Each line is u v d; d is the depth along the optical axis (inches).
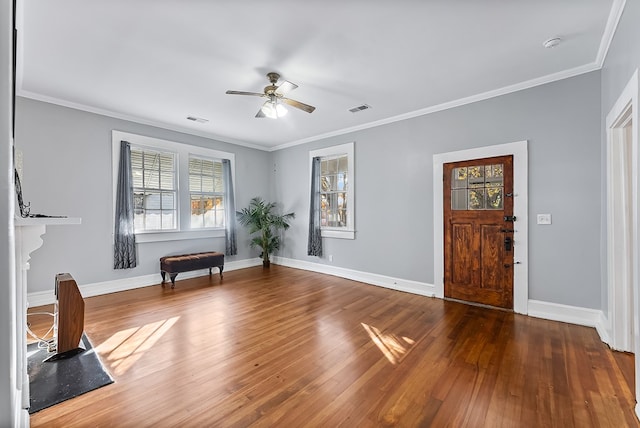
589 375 81.7
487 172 140.1
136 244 177.5
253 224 233.8
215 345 101.7
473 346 99.9
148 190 185.3
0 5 34.8
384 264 179.9
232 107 156.6
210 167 218.8
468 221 146.3
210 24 87.8
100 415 67.2
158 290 170.6
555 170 122.5
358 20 86.1
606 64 102.9
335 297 157.2
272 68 114.7
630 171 94.4
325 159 216.7
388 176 177.2
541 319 124.4
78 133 155.0
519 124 130.7
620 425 63.2
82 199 156.5
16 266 56.2
